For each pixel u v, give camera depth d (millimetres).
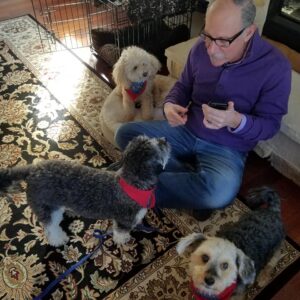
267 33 2285
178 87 1756
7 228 1741
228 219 1790
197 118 1653
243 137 1472
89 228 1741
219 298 1248
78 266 1594
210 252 1177
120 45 2912
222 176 1537
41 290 1523
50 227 1582
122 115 2238
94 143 2207
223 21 1256
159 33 2949
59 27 3361
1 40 3145
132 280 1550
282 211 1844
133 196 1402
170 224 1761
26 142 2207
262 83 1435
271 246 1376
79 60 2943
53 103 2508
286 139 1878
